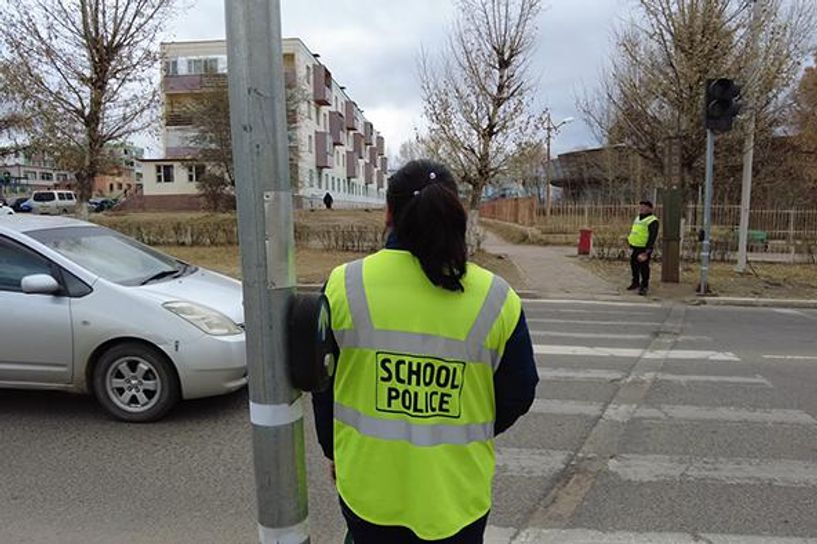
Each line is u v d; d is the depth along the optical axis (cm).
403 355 177
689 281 1428
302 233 1922
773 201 2997
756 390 613
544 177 5006
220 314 523
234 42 185
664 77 1683
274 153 188
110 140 1528
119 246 600
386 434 178
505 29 1650
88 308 506
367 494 180
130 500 381
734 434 495
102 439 475
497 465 436
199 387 506
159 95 1555
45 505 375
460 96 1688
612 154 3838
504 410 191
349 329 182
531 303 1202
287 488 201
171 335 498
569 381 643
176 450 454
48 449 457
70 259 527
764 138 2145
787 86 1756
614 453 457
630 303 1211
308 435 489
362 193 8475
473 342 178
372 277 182
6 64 1391
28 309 509
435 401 177
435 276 176
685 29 1594
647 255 1257
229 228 2000
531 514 368
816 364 719
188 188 5062
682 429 506
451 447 178
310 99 5316
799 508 376
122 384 509
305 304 186
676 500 386
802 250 1820
